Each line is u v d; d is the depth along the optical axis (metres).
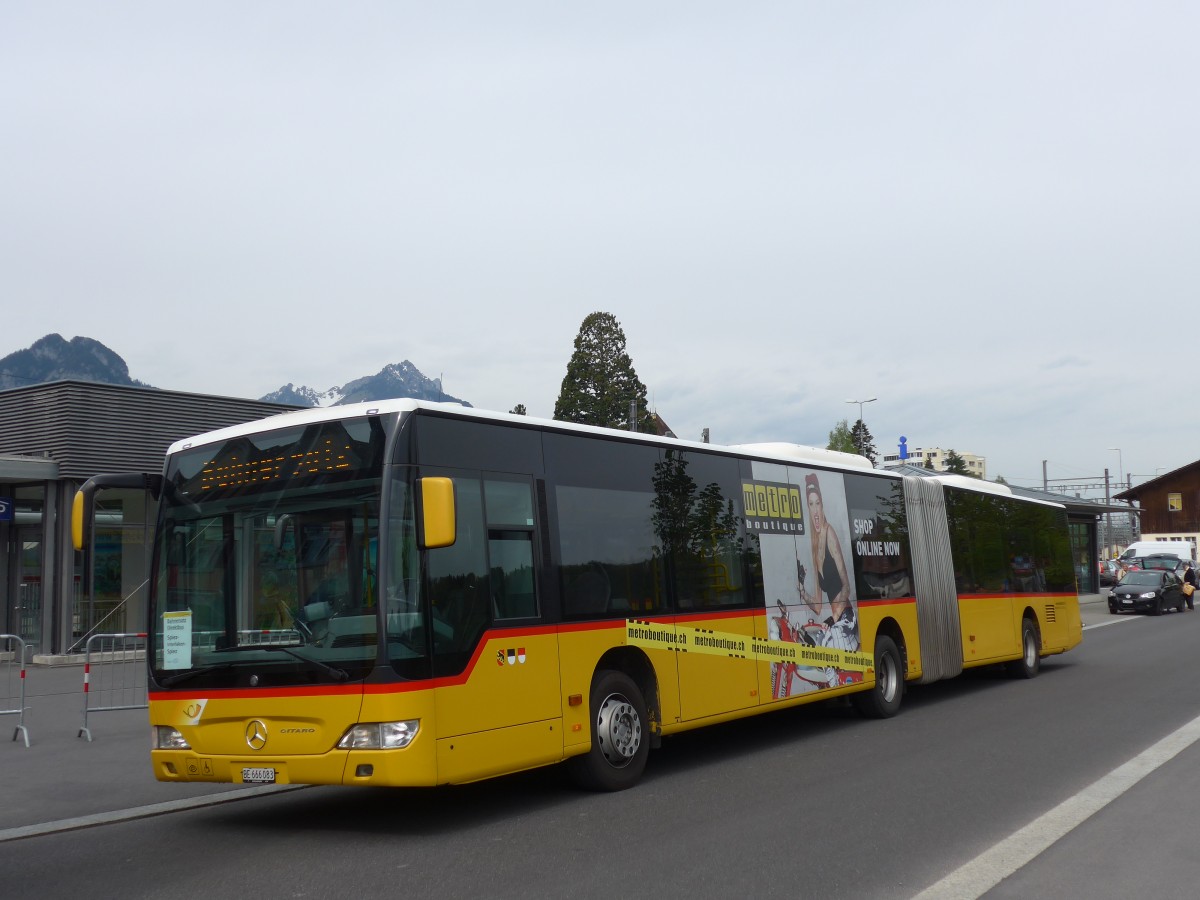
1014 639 18.64
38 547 25.84
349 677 7.62
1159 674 19.19
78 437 25.42
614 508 10.00
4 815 9.09
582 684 9.20
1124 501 93.62
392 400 8.19
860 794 9.12
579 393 58.12
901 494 15.69
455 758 7.82
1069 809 8.36
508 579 8.65
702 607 10.95
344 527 7.96
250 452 8.53
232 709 8.01
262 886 6.69
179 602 8.51
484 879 6.70
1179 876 6.55
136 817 9.12
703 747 12.36
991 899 6.11
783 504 12.75
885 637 14.55
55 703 16.88
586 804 9.01
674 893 6.30
